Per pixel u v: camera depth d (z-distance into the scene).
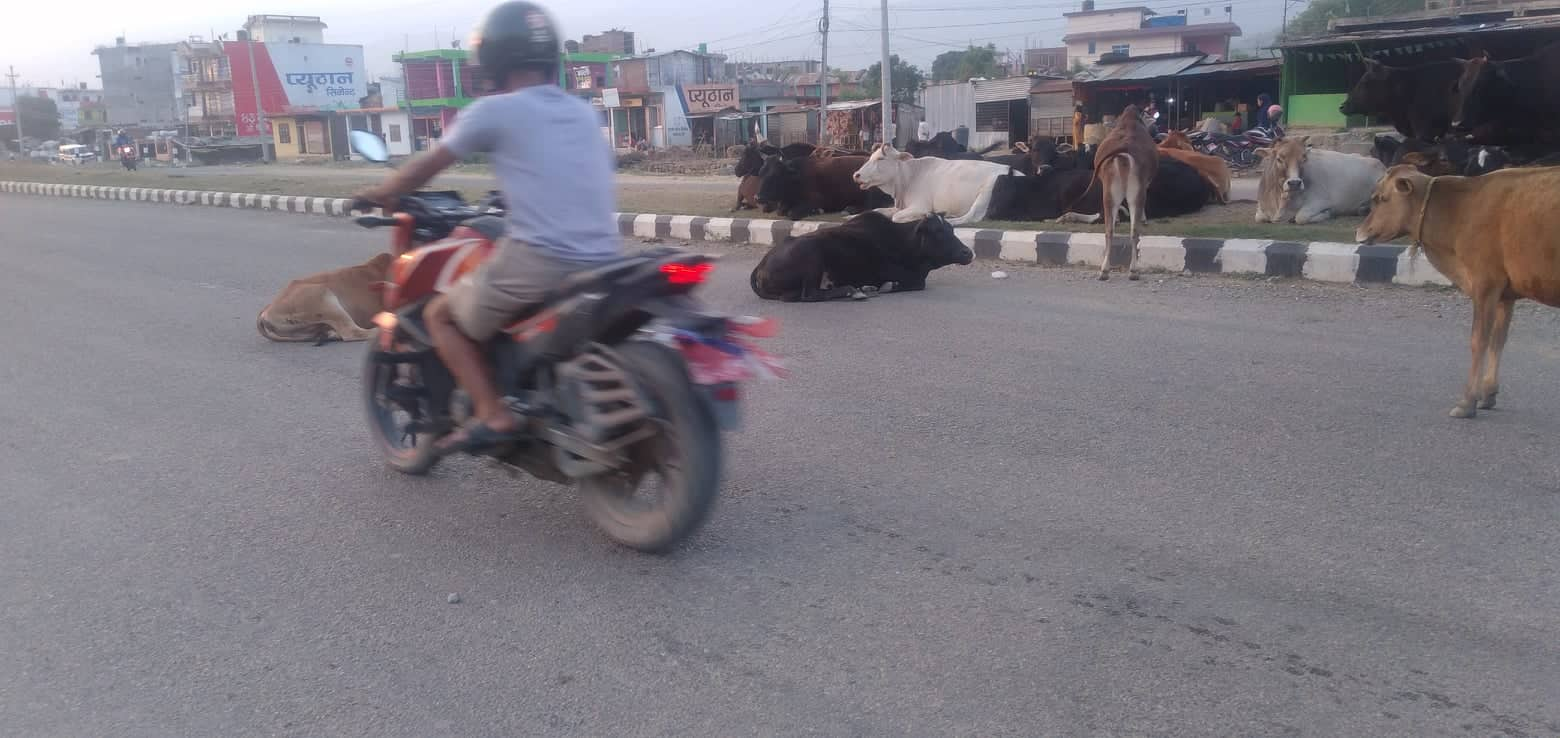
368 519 4.50
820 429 5.54
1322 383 6.13
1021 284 9.68
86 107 98.94
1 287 11.09
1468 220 5.38
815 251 8.95
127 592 3.87
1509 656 3.24
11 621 3.66
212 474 5.11
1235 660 3.25
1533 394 5.83
